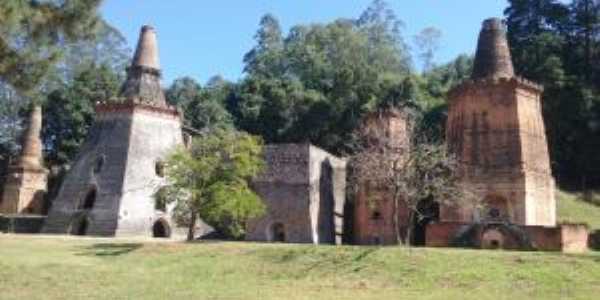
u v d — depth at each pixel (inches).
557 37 3046.3
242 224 2190.0
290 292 1026.1
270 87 3361.2
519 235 1574.8
